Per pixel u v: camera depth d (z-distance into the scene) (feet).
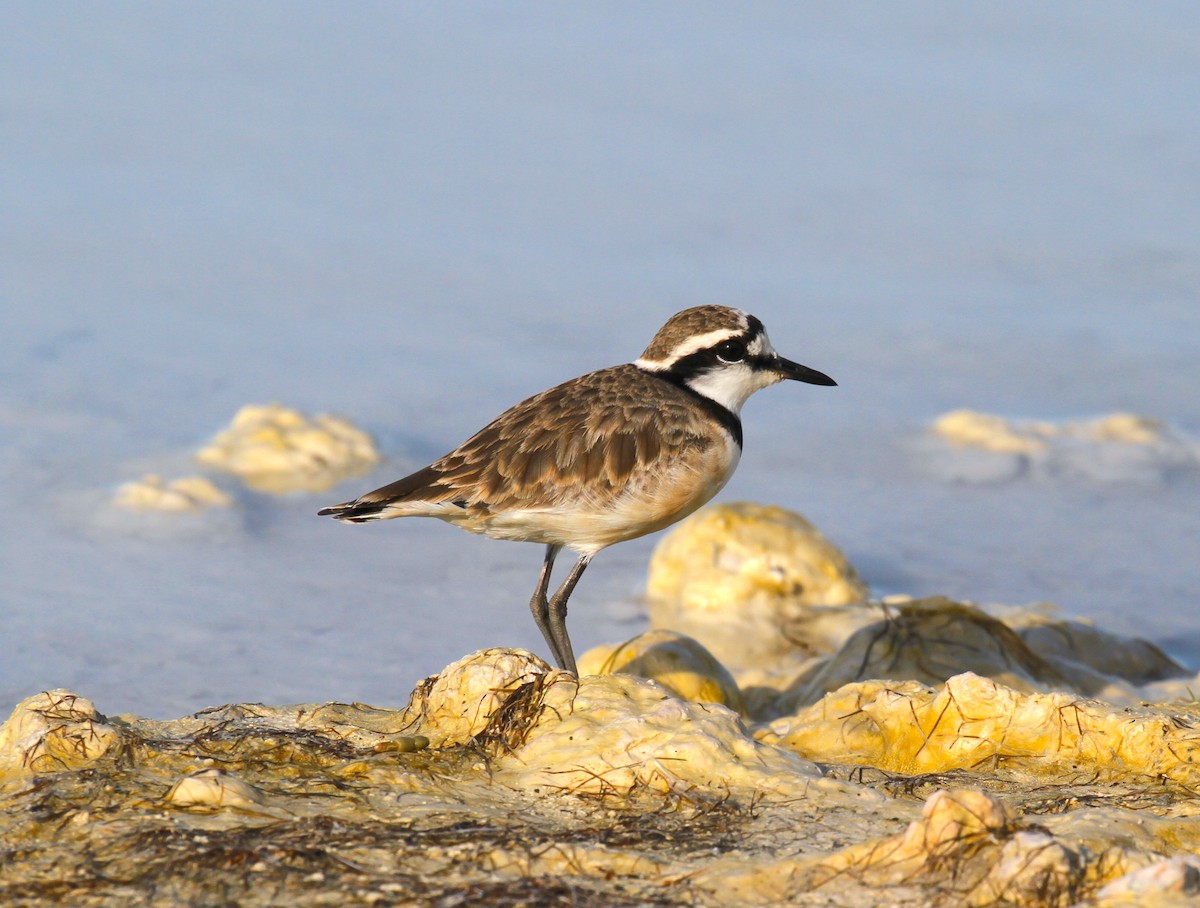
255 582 40.50
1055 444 52.42
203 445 48.85
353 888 19.04
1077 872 19.17
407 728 25.93
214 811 21.43
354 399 53.01
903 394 55.83
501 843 20.58
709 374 33.78
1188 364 58.59
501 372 55.52
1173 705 29.99
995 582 43.04
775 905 19.03
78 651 35.60
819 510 47.37
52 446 48.19
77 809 21.42
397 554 43.42
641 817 22.02
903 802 22.97
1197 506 48.16
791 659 38.81
